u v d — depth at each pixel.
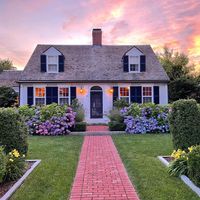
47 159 8.01
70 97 20.38
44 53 21.00
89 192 5.23
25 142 7.41
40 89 20.48
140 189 5.30
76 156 8.50
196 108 7.44
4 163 5.39
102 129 16.42
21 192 5.17
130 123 14.48
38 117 14.27
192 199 4.68
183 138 7.30
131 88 20.66
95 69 21.19
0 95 22.95
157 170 6.61
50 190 5.30
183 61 34.75
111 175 6.39
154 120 14.52
